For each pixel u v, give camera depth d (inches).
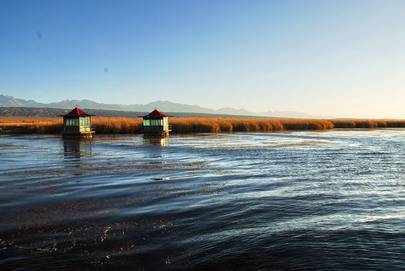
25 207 530.6
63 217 479.5
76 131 2065.7
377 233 416.8
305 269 325.1
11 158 1139.3
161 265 333.7
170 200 572.7
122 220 465.7
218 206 533.6
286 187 677.3
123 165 983.0
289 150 1386.6
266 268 327.6
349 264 335.3
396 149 1425.9
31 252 362.3
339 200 573.6
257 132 2874.0
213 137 2206.0
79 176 802.8
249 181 739.4
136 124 2657.5
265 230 426.3
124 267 329.4
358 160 1085.8
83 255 355.3
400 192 634.2
